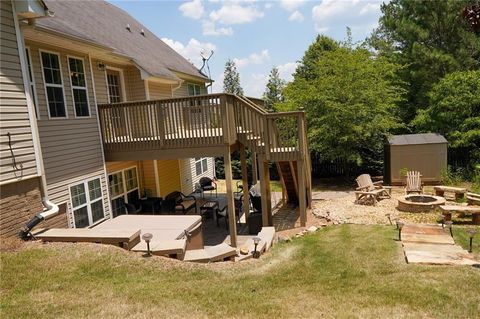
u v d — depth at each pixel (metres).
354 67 16.81
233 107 9.32
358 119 16.66
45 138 7.47
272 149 9.68
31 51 7.29
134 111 9.20
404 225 8.21
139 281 4.98
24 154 6.18
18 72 6.16
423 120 17.61
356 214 10.63
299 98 17.97
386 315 4.00
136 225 7.39
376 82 17.52
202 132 8.86
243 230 10.39
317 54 27.72
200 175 18.47
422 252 6.27
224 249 6.47
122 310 4.17
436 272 5.26
